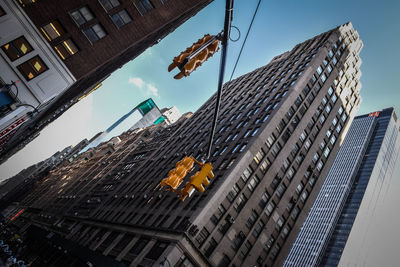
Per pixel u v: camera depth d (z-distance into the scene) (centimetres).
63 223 7025
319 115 5228
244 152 3994
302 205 4694
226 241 3534
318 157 5138
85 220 5984
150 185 5222
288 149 4500
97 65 2923
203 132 5762
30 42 2330
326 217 19238
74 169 11981
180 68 480
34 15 2667
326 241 18100
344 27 6162
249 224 3856
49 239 5831
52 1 2784
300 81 4881
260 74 6712
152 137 8944
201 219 3406
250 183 3972
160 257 3238
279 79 5647
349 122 6034
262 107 4991
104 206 6034
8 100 2041
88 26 2964
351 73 6222
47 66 2428
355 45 6391
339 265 16662
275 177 4322
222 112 6088
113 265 3681
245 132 4625
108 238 4747
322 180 5106
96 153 11394
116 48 3098
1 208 13500
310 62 5262
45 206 9762
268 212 4112
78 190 8706
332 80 5534
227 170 3953
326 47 5528
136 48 4825
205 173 611
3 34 2198
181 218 3697
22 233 8419
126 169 7419
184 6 3731
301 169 4703
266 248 3997
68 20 2848
